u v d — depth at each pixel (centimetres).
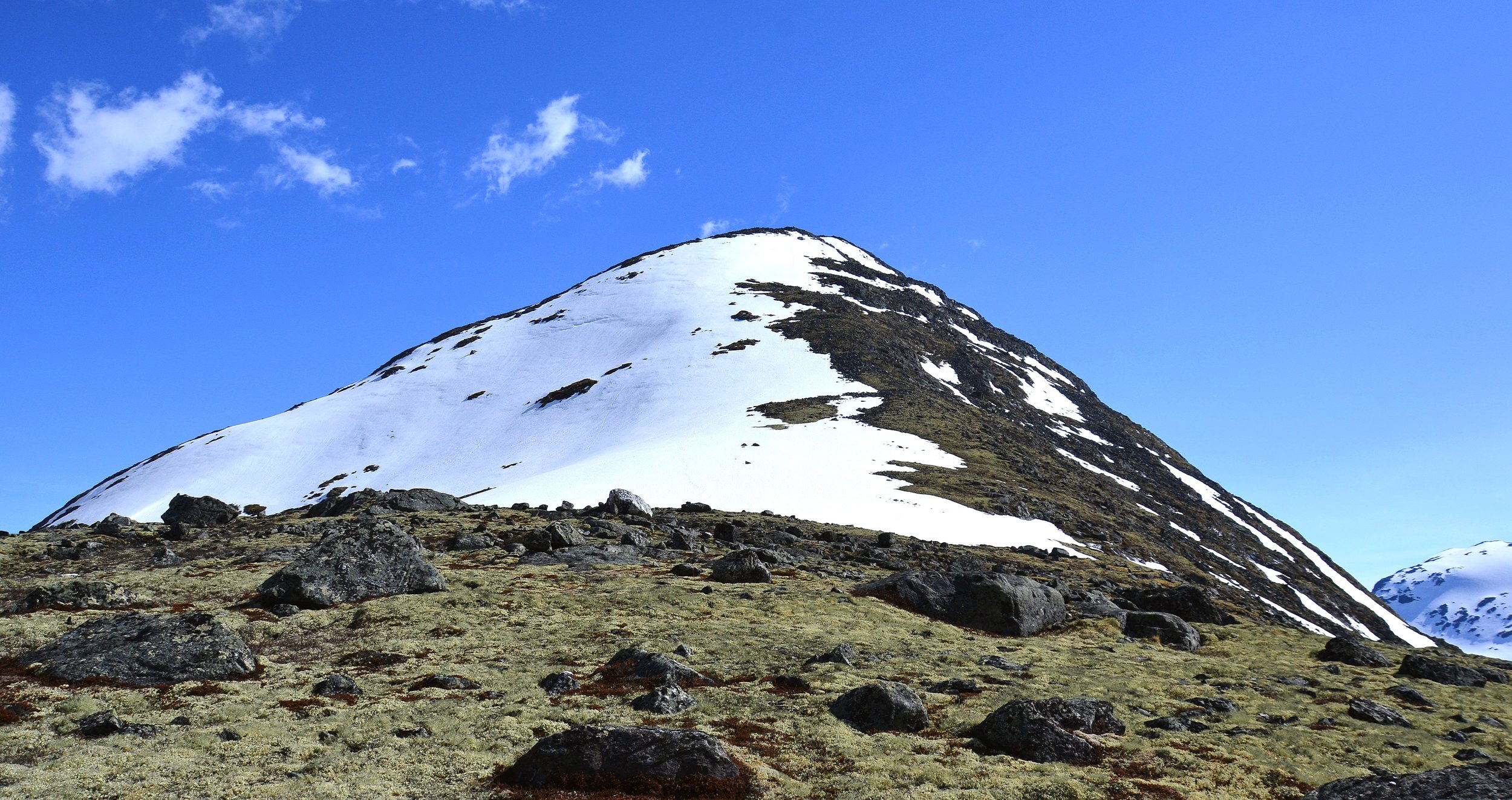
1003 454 12406
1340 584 14562
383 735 2562
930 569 6259
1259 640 4769
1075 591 5475
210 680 3091
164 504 14475
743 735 2636
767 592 4762
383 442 16312
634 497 7881
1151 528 11712
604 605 4359
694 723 2739
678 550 6184
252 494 14900
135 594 4275
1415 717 3266
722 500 9444
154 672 3075
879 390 14312
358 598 4291
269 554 5447
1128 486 14288
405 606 4150
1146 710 3109
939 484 10475
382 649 3550
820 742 2619
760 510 9162
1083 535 9881
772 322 18138
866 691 2902
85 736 2484
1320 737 2894
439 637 3741
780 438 11781
